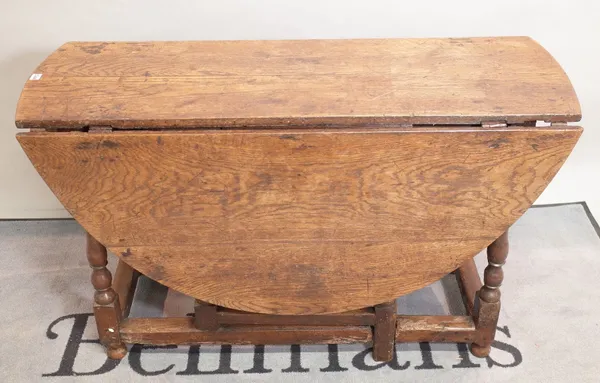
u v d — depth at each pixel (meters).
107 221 2.10
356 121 1.95
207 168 1.99
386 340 2.38
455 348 2.50
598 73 2.87
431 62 2.18
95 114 1.95
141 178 2.01
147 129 1.96
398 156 1.98
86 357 2.47
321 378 2.39
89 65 2.15
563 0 2.70
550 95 2.02
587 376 2.38
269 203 2.06
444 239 2.15
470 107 1.98
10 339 2.52
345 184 2.03
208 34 2.75
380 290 2.25
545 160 2.00
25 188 3.05
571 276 2.77
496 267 2.27
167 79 2.09
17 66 2.79
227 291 2.24
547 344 2.50
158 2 2.66
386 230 2.12
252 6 2.69
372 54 2.22
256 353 2.48
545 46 2.82
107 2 2.65
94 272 2.28
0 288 2.72
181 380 2.39
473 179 2.03
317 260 2.18
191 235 2.12
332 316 2.35
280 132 1.93
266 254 2.16
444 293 2.72
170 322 2.42
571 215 3.04
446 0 2.69
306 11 2.70
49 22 2.69
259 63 2.18
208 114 1.95
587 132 3.02
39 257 2.86
